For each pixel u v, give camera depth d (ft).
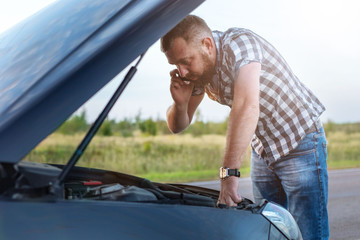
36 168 3.96
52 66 3.90
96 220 3.52
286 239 4.85
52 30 4.72
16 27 5.67
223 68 6.96
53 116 3.50
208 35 6.72
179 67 6.73
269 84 7.64
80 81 3.63
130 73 3.89
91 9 4.67
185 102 8.36
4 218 3.20
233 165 5.87
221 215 4.34
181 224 3.94
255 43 6.91
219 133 52.19
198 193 6.51
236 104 6.35
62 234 3.32
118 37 3.84
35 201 3.38
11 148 3.37
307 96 8.39
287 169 8.20
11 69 4.31
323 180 8.23
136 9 4.19
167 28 4.04
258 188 9.14
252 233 4.46
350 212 23.63
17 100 3.62
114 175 6.35
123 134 47.50
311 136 8.13
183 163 46.34
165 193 5.30
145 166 44.19
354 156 64.34
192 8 4.21
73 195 4.73
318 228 8.20
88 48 3.87
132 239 3.58
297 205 8.25
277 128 8.06
